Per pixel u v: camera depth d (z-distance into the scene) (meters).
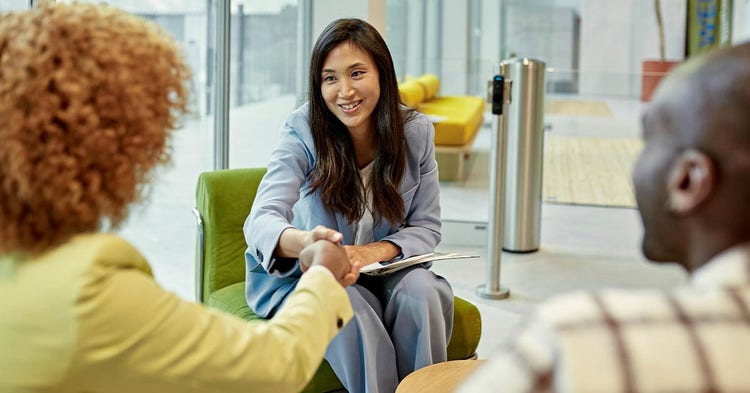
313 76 2.78
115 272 1.22
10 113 1.16
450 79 5.73
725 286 0.81
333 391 2.77
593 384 0.75
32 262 1.22
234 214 3.06
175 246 4.80
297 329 1.42
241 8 5.21
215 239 3.04
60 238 1.22
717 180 0.83
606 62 14.75
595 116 7.02
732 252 0.83
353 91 2.71
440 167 5.48
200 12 4.72
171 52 1.33
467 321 2.87
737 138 0.81
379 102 2.81
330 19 5.36
